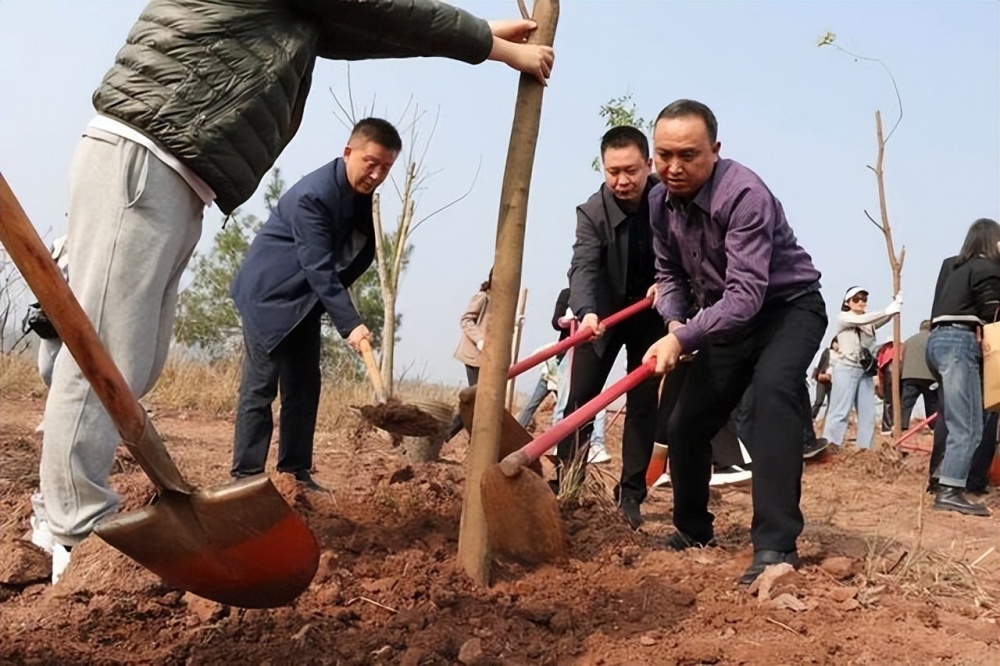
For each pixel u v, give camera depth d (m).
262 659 3.21
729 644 3.53
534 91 3.87
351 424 9.66
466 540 3.96
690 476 4.95
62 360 3.64
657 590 4.00
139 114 3.55
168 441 8.21
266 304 5.47
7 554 3.86
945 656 3.52
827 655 3.44
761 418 4.36
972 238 7.54
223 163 3.65
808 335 4.43
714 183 4.36
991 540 5.95
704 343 4.20
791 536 4.34
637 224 5.82
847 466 9.43
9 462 5.97
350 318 5.30
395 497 5.09
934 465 7.74
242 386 5.69
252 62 3.64
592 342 5.97
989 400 7.02
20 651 3.10
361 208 5.55
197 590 3.06
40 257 2.71
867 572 4.45
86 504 3.68
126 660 3.21
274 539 2.95
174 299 3.88
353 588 3.84
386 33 3.65
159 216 3.60
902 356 12.33
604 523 5.11
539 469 4.43
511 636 3.50
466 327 9.77
